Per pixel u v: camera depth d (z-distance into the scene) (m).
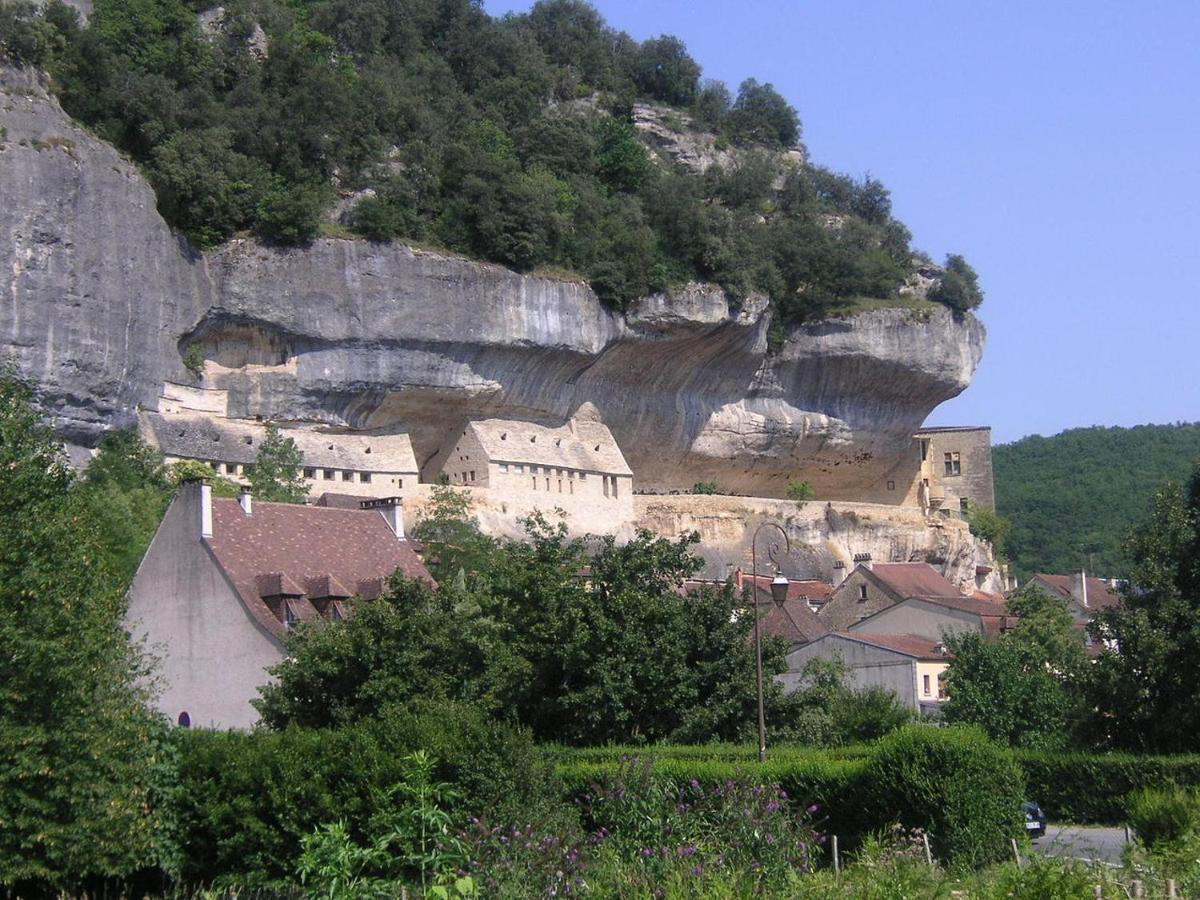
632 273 87.69
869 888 18.75
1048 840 31.70
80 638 24.20
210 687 41.38
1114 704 37.25
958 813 26.41
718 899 17.86
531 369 84.25
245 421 74.69
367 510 48.94
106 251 67.81
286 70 85.88
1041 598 63.03
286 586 41.56
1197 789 25.09
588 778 26.94
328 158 81.88
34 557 24.44
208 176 73.19
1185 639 36.56
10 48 69.75
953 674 48.50
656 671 36.00
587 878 19.44
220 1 91.06
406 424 81.44
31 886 24.70
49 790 23.42
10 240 64.44
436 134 91.50
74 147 67.19
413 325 78.56
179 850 25.23
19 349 64.31
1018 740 46.59
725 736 36.75
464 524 67.25
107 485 58.62
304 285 75.69
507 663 35.41
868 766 27.70
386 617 34.81
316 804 24.22
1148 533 38.53
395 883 19.88
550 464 85.62
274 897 24.06
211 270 73.88
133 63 81.81
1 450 25.73
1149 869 19.92
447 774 23.66
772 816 21.30
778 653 38.03
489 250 82.81
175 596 42.41
